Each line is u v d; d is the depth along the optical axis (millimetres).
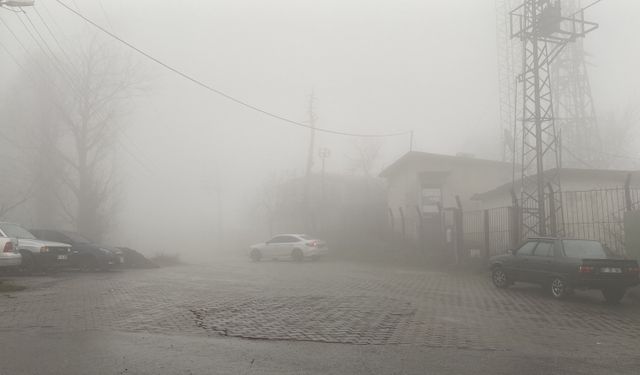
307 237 29172
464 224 24312
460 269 21844
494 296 12977
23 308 9719
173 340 7152
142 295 11906
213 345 6875
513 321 9188
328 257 30453
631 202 16266
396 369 5793
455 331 8109
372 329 8148
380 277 18203
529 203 24094
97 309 9742
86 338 7164
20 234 17141
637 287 12734
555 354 6656
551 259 12898
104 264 18922
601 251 12883
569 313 10336
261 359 6156
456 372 5707
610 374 5723
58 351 6367
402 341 7297
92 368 5633
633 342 7520
